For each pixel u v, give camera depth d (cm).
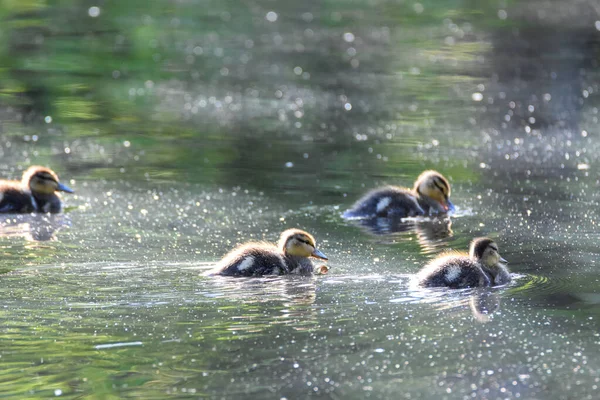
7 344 960
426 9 4159
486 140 2264
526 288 1171
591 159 2080
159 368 909
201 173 1891
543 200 1712
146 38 3416
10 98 2555
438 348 962
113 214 1577
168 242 1395
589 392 873
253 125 2355
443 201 1648
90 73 2889
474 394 867
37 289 1137
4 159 1969
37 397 848
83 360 925
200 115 2447
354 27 3762
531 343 977
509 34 3662
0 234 1432
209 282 1173
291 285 1167
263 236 1449
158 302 1090
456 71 3070
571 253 1354
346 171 1939
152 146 2119
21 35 3353
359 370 910
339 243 1422
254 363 922
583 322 1042
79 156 2014
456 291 1148
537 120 2483
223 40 3447
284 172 1916
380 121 2445
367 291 1147
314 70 3045
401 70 3081
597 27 3803
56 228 1480
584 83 2920
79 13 3791
